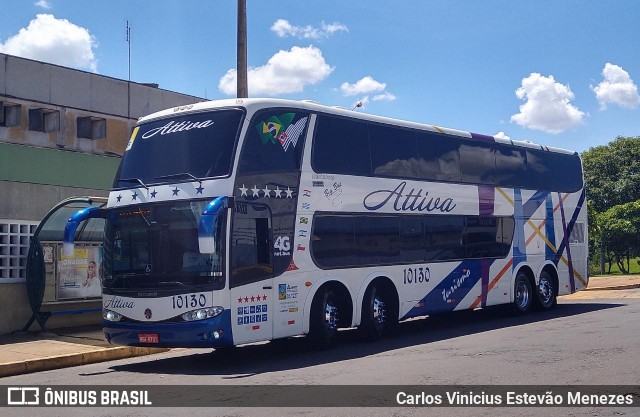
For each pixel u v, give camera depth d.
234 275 11.38
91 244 16.75
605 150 59.59
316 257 12.95
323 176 13.27
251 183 11.86
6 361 12.05
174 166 12.02
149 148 12.47
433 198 15.86
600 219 42.69
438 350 12.53
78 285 16.41
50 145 17.06
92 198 14.73
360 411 7.89
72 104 17.58
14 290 15.35
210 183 11.57
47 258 15.88
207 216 10.77
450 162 16.53
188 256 11.42
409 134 15.50
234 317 11.32
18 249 15.45
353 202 13.84
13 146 15.42
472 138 17.31
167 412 8.27
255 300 11.71
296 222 12.61
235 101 12.26
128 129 18.89
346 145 13.90
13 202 15.35
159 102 19.80
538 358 11.09
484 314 19.41
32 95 16.73
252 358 12.72
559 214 20.17
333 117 13.70
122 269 12.00
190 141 12.10
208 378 10.61
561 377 9.52
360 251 13.89
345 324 13.57
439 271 15.83
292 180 12.63
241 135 11.84
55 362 12.41
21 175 15.54
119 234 12.17
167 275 11.49
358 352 12.81
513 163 18.64
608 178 57.16
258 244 11.88
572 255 20.59
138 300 11.63
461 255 16.52
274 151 12.38
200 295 11.24
